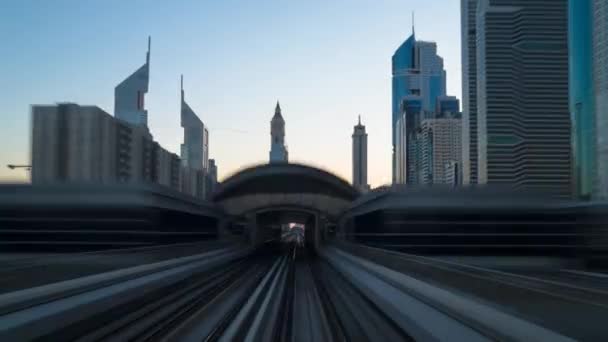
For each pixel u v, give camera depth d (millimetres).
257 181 91375
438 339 13242
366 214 61875
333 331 21922
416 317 16516
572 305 11000
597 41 142750
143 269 30297
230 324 22906
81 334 18172
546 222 45875
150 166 139625
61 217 45750
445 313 15703
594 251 40875
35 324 14758
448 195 46938
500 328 11766
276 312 28000
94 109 107000
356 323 23172
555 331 11391
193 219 67375
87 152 106375
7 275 17609
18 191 45469
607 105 137500
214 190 89562
